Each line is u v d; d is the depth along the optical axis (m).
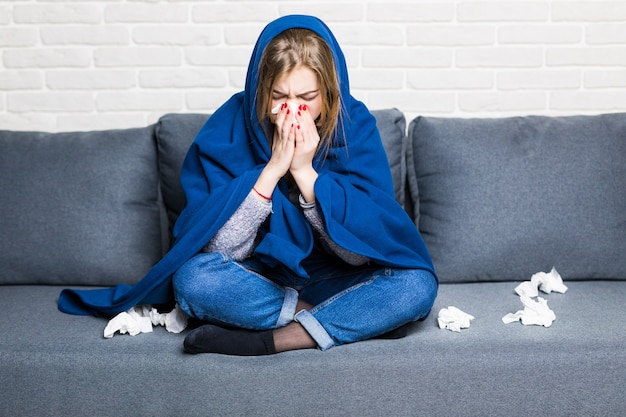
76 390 1.62
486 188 2.12
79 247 2.11
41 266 2.11
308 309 1.76
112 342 1.68
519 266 2.09
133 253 2.13
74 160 2.19
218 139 1.92
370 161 1.92
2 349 1.65
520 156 2.15
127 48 2.49
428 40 2.47
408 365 1.60
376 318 1.66
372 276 1.76
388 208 1.85
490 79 2.49
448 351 1.62
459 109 2.50
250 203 1.74
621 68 2.48
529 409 1.62
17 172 2.17
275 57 1.68
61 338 1.70
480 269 2.10
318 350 1.65
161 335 1.74
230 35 2.47
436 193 2.16
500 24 2.47
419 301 1.70
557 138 2.17
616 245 2.08
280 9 2.46
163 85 2.50
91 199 2.15
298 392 1.60
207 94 2.50
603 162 2.13
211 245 1.78
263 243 1.71
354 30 2.46
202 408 1.61
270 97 1.73
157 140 2.26
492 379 1.60
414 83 2.49
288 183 1.88
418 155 2.23
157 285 1.78
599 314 1.81
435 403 1.61
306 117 1.73
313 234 1.83
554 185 2.11
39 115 2.52
